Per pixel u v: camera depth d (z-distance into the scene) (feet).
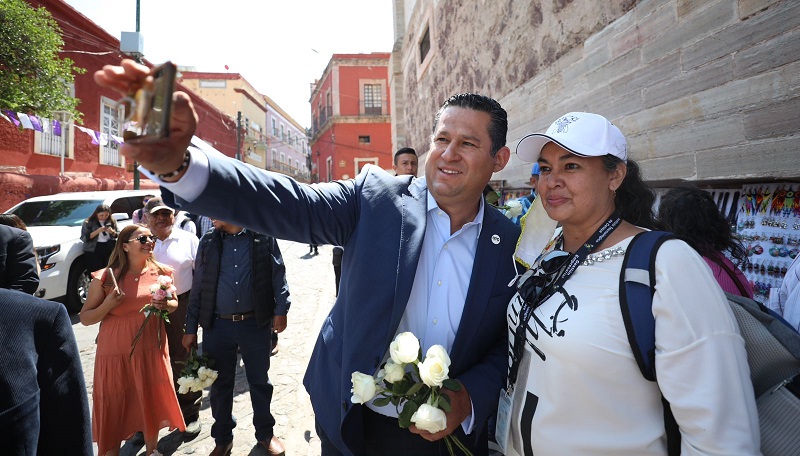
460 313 4.74
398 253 4.47
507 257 4.98
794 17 6.18
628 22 10.08
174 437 9.75
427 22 32.63
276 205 3.97
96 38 40.96
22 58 26.22
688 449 3.14
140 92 2.42
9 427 3.11
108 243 19.61
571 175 3.93
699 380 3.09
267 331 9.36
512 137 17.84
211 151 3.60
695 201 5.88
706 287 3.24
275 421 10.20
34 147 34.71
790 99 6.26
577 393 3.51
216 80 99.19
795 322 5.42
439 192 4.57
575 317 3.56
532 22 15.49
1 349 3.18
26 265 8.79
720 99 7.50
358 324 4.45
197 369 8.60
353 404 4.36
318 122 111.14
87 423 3.84
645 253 3.45
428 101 33.01
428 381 3.74
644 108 9.53
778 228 7.14
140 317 8.43
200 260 9.30
